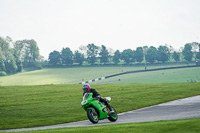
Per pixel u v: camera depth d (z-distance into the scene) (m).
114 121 19.95
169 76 169.00
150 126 14.45
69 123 23.41
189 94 41.78
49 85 68.81
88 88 18.50
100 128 14.85
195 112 22.48
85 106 18.23
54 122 24.50
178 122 15.06
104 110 18.62
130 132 13.14
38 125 23.56
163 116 21.44
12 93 52.31
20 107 34.50
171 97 38.84
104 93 47.09
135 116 23.28
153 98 38.56
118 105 33.47
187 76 164.25
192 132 12.34
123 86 60.25
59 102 37.88
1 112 31.20
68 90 55.34
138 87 56.03
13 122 25.52
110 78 177.25
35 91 54.94
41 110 31.81
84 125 19.56
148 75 179.75
